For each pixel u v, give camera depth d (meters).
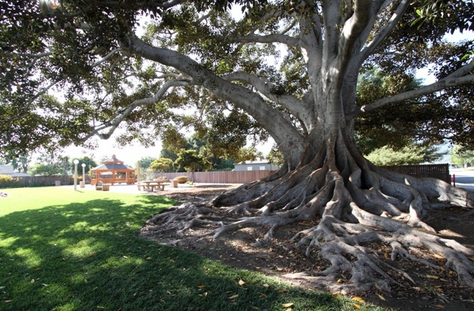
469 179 25.66
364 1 4.28
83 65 6.59
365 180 8.12
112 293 3.29
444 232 5.36
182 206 8.12
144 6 5.16
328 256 4.07
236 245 4.90
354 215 6.12
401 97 8.66
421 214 6.14
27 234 6.48
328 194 7.05
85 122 9.91
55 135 9.38
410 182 8.19
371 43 9.26
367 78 21.78
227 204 8.47
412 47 11.37
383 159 22.67
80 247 5.15
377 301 2.93
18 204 12.91
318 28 10.25
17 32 4.89
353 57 9.34
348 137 9.30
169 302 3.02
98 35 5.83
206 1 4.93
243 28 10.41
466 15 5.34
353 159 8.37
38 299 3.23
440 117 10.65
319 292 3.09
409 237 4.55
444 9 3.59
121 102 12.95
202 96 15.52
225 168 52.41
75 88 7.66
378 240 4.77
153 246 4.97
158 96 11.60
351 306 2.80
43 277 3.85
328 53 8.48
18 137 8.55
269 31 11.65
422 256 4.11
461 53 9.56
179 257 4.36
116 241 5.40
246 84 14.62
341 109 8.82
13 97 7.83
